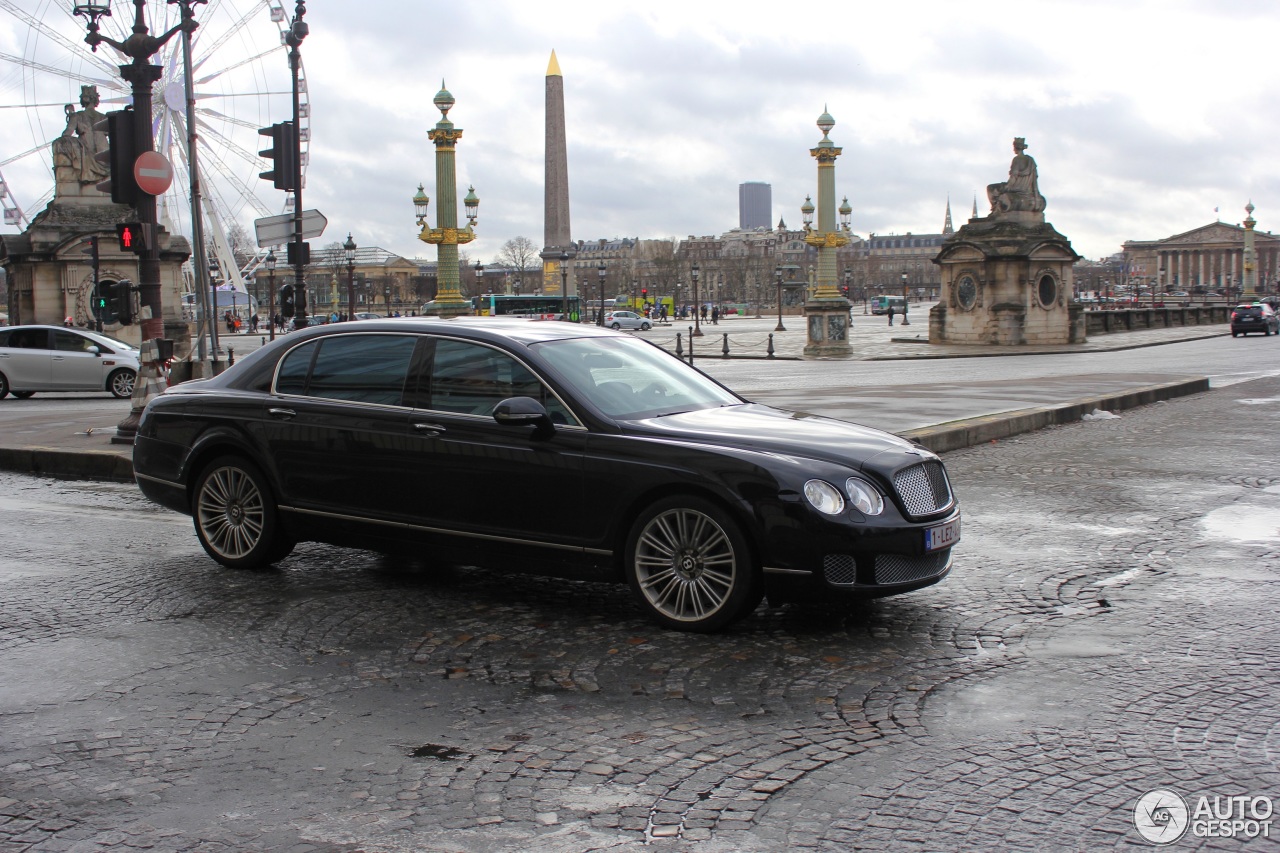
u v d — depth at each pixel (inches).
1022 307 1855.3
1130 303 4288.9
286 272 6067.9
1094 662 215.5
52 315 1599.4
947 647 226.5
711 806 155.6
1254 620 242.2
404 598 271.7
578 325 294.4
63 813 157.2
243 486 300.7
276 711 196.2
